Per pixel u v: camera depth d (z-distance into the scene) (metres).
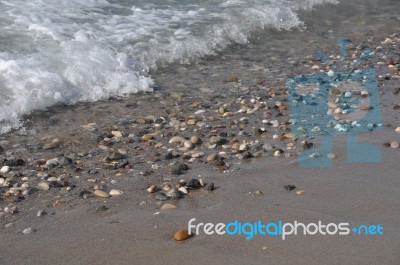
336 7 11.71
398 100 7.96
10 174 6.15
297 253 4.69
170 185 5.88
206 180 5.95
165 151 6.68
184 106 7.86
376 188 5.71
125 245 4.88
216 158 6.41
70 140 6.95
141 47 9.23
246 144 6.71
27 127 7.21
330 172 6.04
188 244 4.84
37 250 4.85
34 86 7.75
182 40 9.59
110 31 9.52
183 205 5.48
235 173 6.09
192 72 8.95
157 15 10.34
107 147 6.79
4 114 7.30
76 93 7.95
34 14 9.52
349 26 11.10
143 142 6.90
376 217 5.20
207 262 4.61
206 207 5.44
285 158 6.39
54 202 5.63
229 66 9.22
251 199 5.55
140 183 5.96
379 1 12.32
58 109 7.66
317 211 5.31
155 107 7.82
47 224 5.25
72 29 9.30
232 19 10.45
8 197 5.71
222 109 7.71
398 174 6.00
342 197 5.55
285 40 10.33
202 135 7.04
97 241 4.95
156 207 5.49
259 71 9.06
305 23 11.02
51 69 8.16
